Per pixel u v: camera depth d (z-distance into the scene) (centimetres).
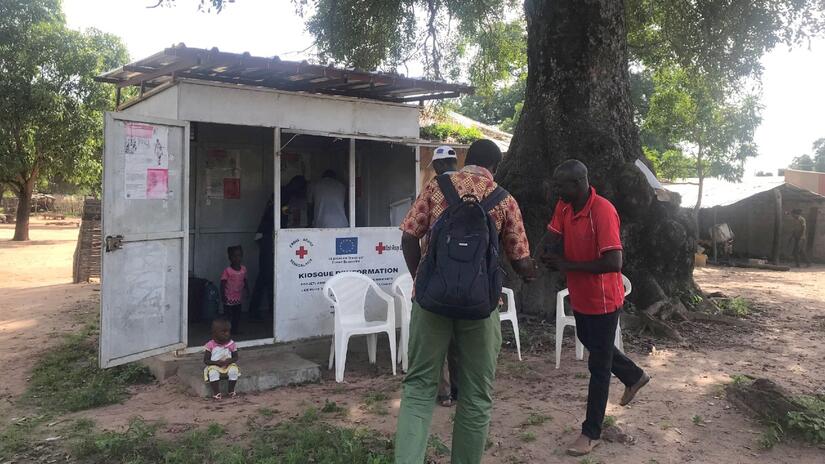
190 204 756
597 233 388
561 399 514
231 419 466
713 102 1791
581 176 392
